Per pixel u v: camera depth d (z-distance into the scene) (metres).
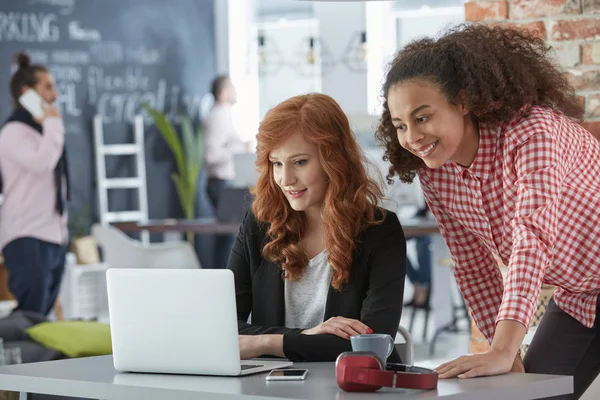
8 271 7.85
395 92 2.55
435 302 7.66
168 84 10.80
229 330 2.35
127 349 2.47
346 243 2.87
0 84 9.12
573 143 2.63
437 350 7.45
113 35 10.23
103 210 9.99
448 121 2.53
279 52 11.69
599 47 3.69
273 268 3.00
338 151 2.89
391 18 11.55
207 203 11.05
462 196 2.82
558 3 3.74
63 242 8.13
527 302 2.32
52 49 9.63
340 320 2.71
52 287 8.12
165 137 10.41
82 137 9.91
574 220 2.67
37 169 7.86
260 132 2.91
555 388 2.20
